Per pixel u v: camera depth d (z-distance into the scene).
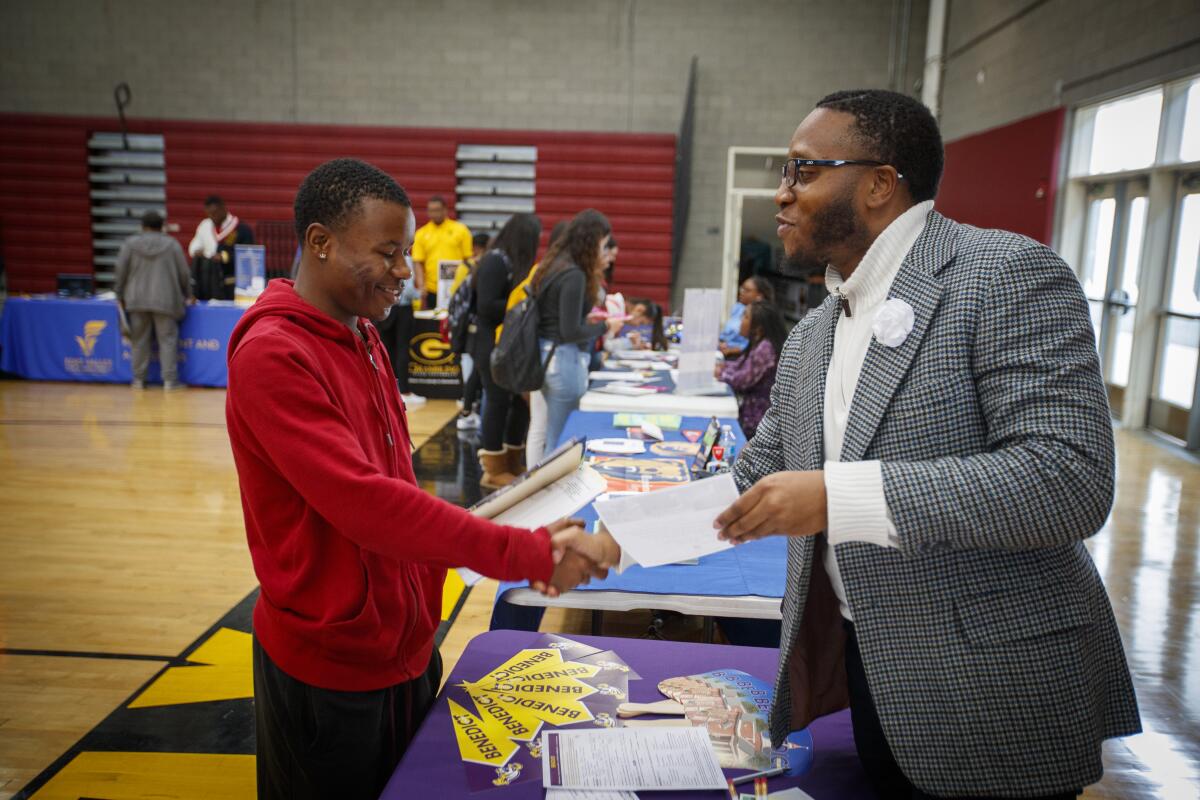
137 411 7.02
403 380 7.85
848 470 1.02
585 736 1.40
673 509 1.18
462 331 6.20
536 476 1.36
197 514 4.52
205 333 8.11
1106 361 7.47
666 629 3.40
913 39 10.50
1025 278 1.03
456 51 10.65
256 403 1.20
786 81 10.59
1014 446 0.99
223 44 10.69
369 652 1.32
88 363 8.29
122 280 7.70
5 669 2.86
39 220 10.88
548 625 3.39
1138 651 3.25
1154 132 6.49
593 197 10.68
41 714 2.59
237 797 2.22
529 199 10.75
